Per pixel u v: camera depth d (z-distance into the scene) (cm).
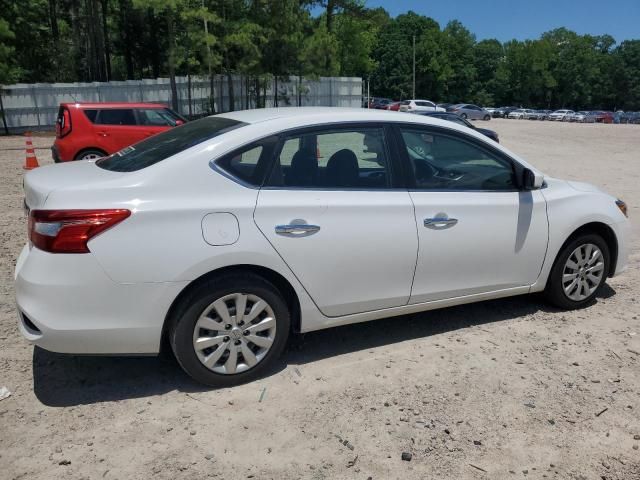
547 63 9869
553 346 418
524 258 441
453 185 414
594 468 289
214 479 275
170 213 323
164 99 3105
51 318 312
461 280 420
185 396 346
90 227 311
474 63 9994
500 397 349
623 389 361
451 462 290
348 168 379
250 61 2791
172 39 2781
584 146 2331
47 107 2852
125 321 322
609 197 491
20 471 278
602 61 10544
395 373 377
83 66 4203
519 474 283
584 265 478
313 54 3027
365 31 6075
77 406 334
